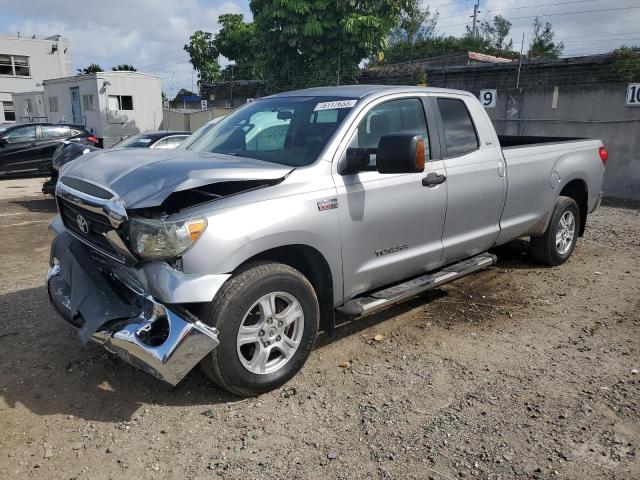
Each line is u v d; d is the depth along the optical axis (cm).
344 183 380
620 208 1052
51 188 979
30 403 347
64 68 4281
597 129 1179
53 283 396
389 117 429
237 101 2109
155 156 376
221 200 330
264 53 1386
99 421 329
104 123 2538
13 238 782
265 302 343
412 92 452
